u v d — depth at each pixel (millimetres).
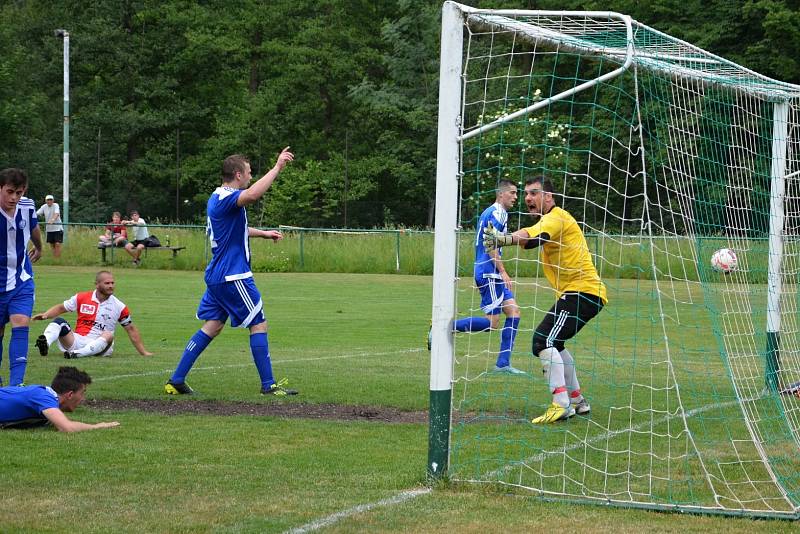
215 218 17672
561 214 15570
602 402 17609
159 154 112812
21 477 11539
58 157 108500
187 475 11773
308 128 113250
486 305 20891
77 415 15625
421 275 60094
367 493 11023
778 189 18781
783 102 18656
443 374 11617
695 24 76188
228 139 109438
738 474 12195
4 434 14023
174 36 115562
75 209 106312
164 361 22688
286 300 42250
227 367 21688
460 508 10438
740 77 16547
